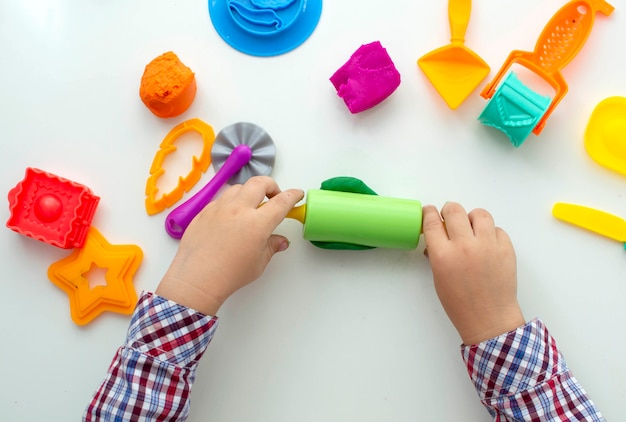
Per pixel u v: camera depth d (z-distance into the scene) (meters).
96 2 0.71
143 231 0.70
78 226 0.68
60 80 0.71
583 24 0.68
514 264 0.62
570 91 0.70
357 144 0.70
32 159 0.71
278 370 0.68
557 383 0.59
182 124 0.70
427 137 0.70
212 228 0.61
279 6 0.70
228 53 0.71
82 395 0.69
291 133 0.70
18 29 0.72
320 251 0.69
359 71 0.66
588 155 0.69
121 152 0.71
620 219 0.67
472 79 0.68
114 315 0.69
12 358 0.69
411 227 0.63
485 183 0.69
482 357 0.60
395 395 0.68
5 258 0.70
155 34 0.71
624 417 0.67
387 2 0.71
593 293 0.68
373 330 0.68
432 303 0.69
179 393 0.59
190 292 0.59
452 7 0.69
